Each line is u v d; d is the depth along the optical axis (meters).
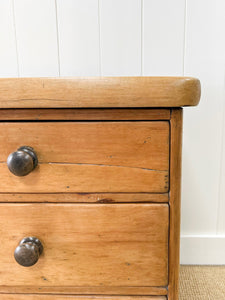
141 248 0.43
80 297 0.45
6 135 0.41
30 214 0.42
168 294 0.44
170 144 0.40
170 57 0.83
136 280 0.43
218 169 0.89
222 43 0.82
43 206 0.42
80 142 0.41
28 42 0.83
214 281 0.83
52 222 0.42
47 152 0.41
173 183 0.41
